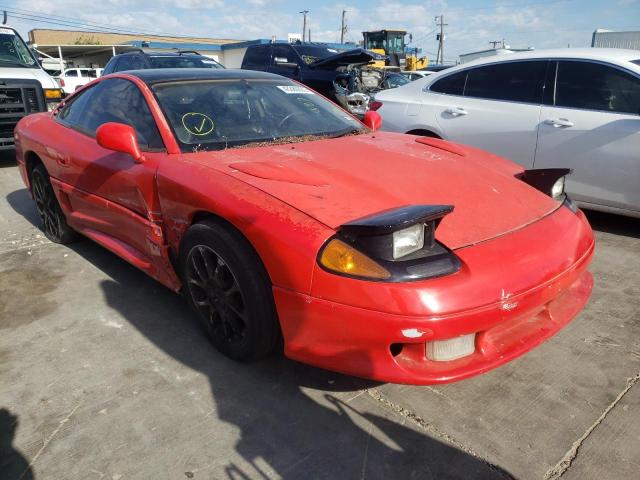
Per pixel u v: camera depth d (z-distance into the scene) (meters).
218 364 2.56
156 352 2.68
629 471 1.89
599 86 4.29
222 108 3.12
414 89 5.64
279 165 2.54
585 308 3.08
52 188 4.02
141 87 3.13
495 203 2.40
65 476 1.91
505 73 4.88
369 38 25.56
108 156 3.13
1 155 8.67
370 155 2.79
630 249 3.99
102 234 3.52
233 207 2.24
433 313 1.87
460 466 1.93
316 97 3.72
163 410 2.25
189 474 1.91
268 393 2.34
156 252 2.84
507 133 4.74
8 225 4.85
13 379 2.49
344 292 1.93
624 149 4.07
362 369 2.00
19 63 7.95
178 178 2.55
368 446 2.03
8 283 3.54
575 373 2.46
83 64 43.62
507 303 1.99
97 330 2.91
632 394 2.31
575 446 2.01
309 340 2.08
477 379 2.43
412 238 1.96
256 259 2.21
